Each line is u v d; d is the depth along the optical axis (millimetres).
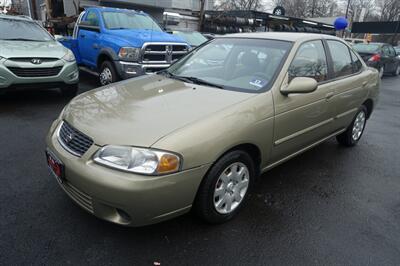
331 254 2533
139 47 6867
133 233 2621
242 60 3490
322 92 3617
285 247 2582
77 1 14930
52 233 2570
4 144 4223
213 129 2467
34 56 5727
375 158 4535
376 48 14289
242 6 34781
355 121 4715
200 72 3607
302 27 21797
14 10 15570
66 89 6676
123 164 2223
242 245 2570
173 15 17797
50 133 2836
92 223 2709
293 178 3770
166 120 2471
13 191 3133
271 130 2969
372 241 2715
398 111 7910
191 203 2465
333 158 4449
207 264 2361
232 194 2812
